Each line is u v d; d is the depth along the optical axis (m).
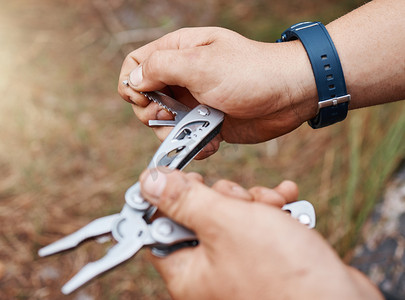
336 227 1.70
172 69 0.90
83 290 1.63
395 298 1.39
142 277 1.66
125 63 1.03
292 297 0.62
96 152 2.02
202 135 0.90
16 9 2.64
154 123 0.95
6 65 2.35
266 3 2.66
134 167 1.96
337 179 1.86
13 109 2.17
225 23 2.56
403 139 1.70
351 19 0.95
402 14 0.92
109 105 2.20
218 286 0.68
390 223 1.56
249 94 0.91
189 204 0.67
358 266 1.53
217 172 1.95
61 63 2.38
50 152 2.01
